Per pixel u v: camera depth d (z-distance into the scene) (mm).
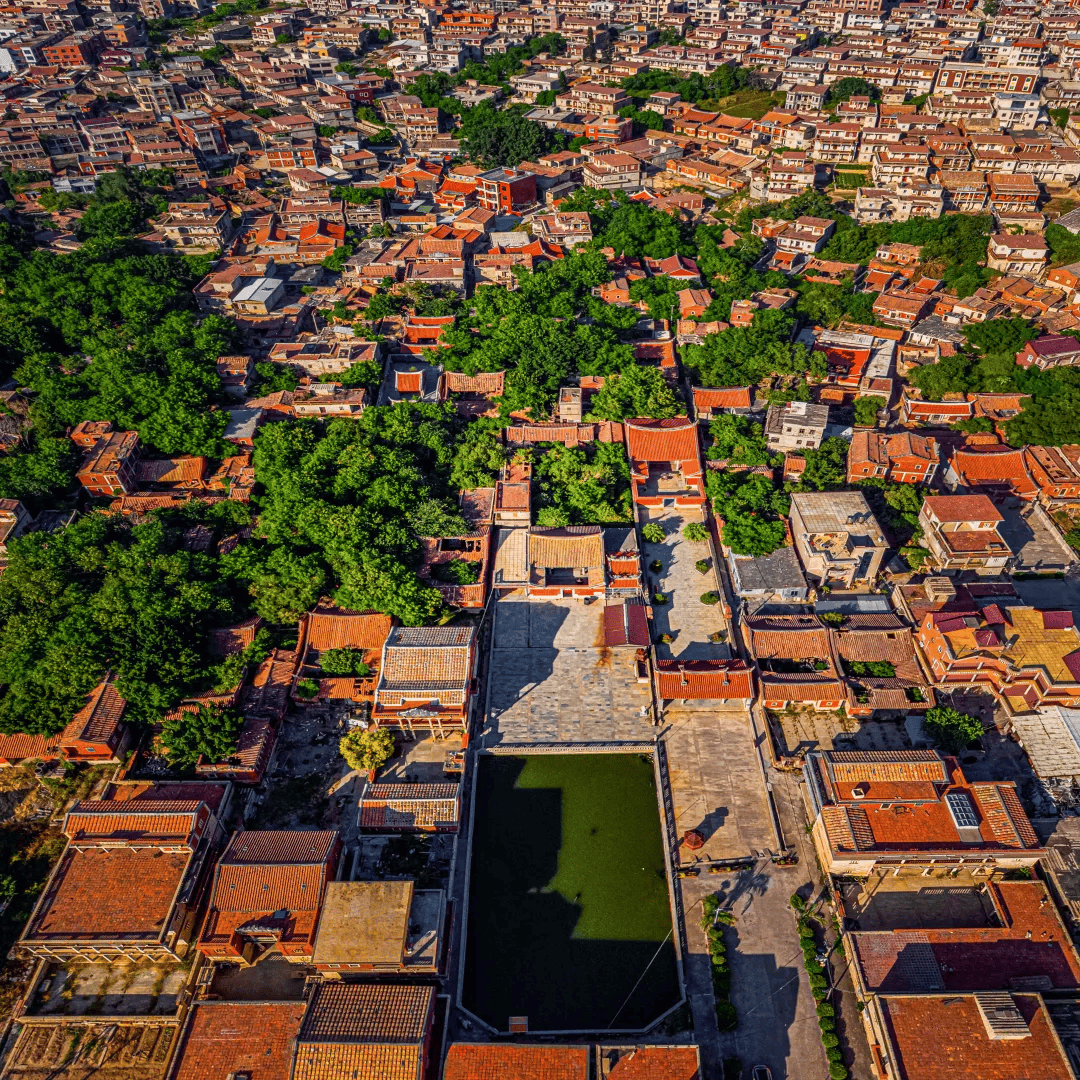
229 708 97625
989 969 75375
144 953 79938
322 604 110562
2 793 94750
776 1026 74750
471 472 129500
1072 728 93250
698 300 169500
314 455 128000
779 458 131875
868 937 77812
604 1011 76812
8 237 187500
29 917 84062
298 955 78250
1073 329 154750
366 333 165000
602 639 110438
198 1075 70250
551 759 97625
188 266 188125
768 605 111938
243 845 83250
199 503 124500
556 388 147375
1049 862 81438
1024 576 117250
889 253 184250
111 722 94875
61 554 111812
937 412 143375
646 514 128625
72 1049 75188
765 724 98312
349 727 99875
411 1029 69312
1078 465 128750
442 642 100125
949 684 99938
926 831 83562
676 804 92062
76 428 136750
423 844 88500
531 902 84750
